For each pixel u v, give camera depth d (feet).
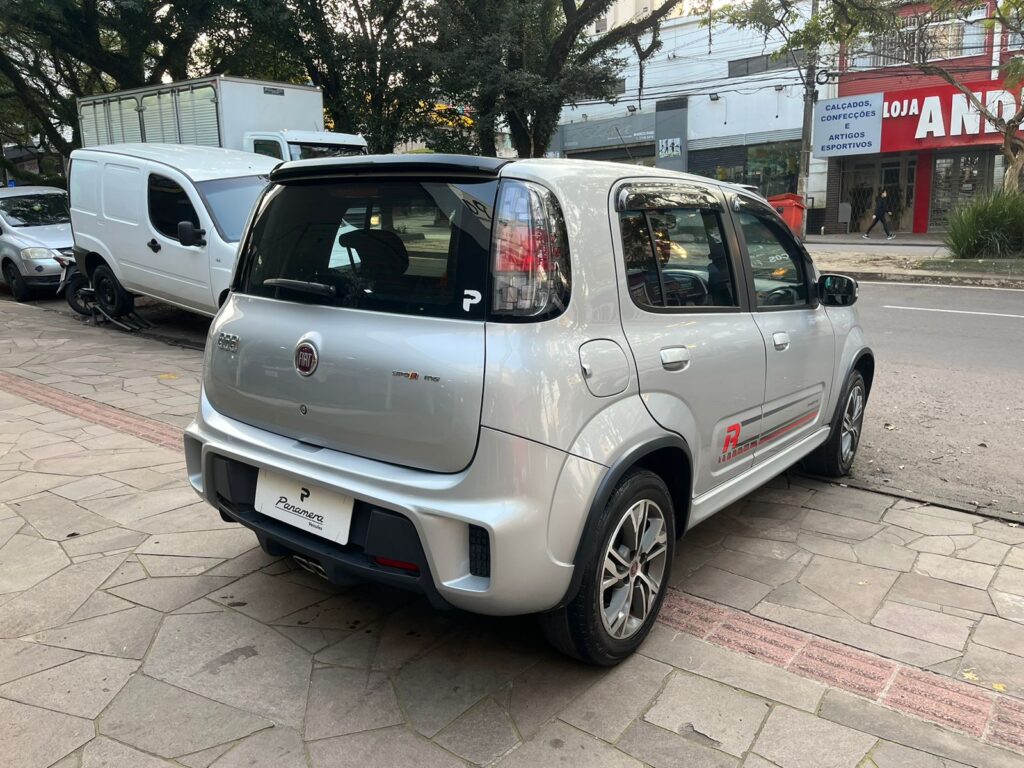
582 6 57.57
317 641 9.87
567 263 8.41
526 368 7.83
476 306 8.00
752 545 12.88
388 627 10.25
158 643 9.73
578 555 8.32
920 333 31.45
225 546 12.36
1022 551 12.64
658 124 99.96
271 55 59.52
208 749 7.92
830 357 14.33
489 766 7.73
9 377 22.94
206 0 51.83
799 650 9.80
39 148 91.35
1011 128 55.83
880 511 14.35
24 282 37.11
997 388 23.04
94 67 58.85
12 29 53.67
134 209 28.32
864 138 86.48
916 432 19.13
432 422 7.95
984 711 8.64
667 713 8.57
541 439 7.87
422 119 64.85
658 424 9.25
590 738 8.16
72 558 11.85
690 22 94.43
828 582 11.60
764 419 12.07
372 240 8.89
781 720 8.47
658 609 9.98
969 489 15.48
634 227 9.57
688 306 10.36
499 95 58.90
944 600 11.05
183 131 44.09
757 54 91.56
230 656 9.51
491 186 8.27
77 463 15.83
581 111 106.01
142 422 18.70
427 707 8.63
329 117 64.18
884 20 55.98
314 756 7.84
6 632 9.91
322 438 8.98
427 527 7.87
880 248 71.61
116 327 31.50
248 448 9.62
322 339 8.87
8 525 12.92
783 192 94.07
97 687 8.86
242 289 10.36
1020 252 52.21
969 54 79.56
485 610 8.03
